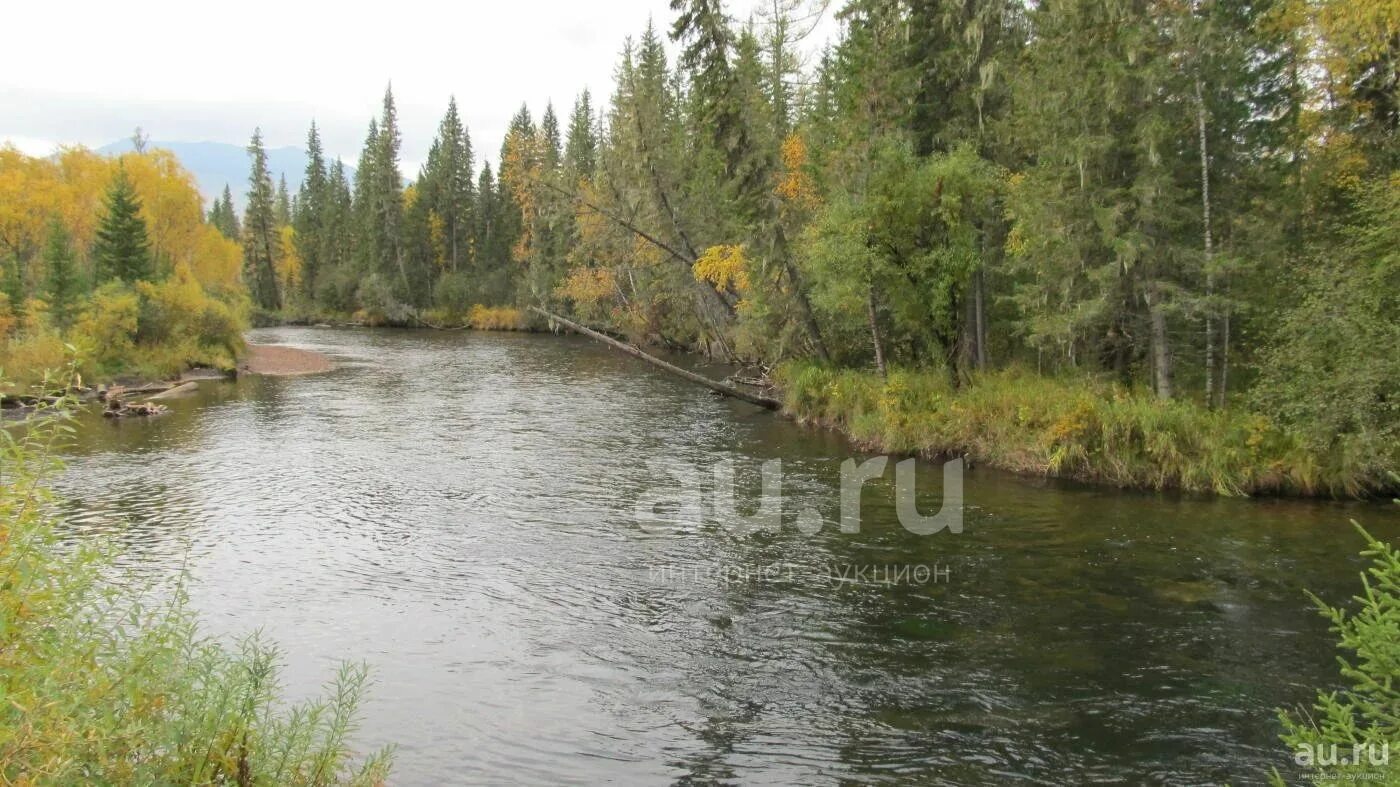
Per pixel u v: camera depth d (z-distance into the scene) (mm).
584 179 41875
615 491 16625
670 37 24750
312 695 8062
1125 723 7559
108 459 19766
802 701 8062
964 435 19234
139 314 36562
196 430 23922
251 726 5805
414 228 79375
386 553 12656
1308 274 14961
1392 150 15719
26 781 3354
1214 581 11172
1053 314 18812
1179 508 14930
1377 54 15070
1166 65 15625
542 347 55156
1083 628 9688
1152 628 9648
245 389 33406
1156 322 17391
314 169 98750
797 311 26719
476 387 34188
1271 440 15750
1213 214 16969
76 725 3881
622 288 48469
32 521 4012
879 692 8227
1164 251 16750
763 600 10695
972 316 23125
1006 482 17141
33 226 49781
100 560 5230
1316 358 14547
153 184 55281
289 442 22047
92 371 31891
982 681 8422
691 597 10812
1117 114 17031
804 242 25672
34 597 4004
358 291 78750
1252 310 17000
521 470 18562
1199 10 15898
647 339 51406
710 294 35812
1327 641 9234
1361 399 13734
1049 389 19109
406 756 7043
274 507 15398
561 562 12234
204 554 12562
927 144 23734
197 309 39719
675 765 6977
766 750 7203
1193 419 16547
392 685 8359
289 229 108562
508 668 8781
